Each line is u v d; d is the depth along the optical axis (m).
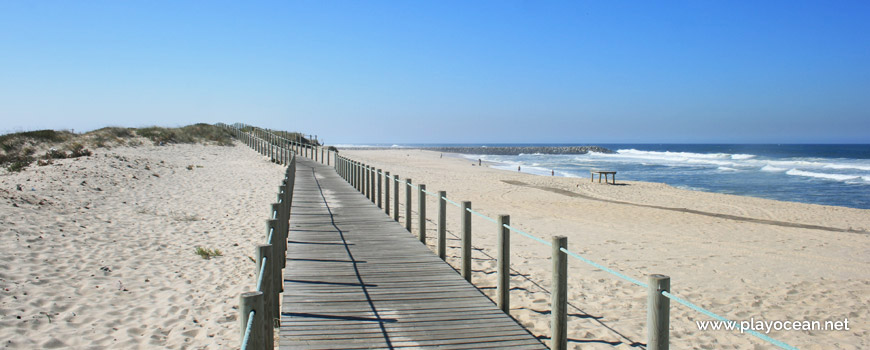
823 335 5.80
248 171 22.72
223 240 9.72
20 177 14.14
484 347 4.22
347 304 5.20
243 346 2.69
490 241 10.84
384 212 11.38
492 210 16.34
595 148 113.88
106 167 17.67
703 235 12.54
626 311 6.43
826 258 10.04
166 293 6.52
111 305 5.96
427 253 7.45
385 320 4.77
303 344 4.20
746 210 17.72
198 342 5.03
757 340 5.59
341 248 7.73
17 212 9.67
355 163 16.97
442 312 5.01
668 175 37.12
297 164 27.98
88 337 5.02
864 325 6.14
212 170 22.11
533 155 88.69
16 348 4.62
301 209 11.80
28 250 7.66
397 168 34.19
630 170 42.84
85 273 7.01
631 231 12.92
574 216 15.51
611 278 8.05
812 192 26.00
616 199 20.67
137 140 30.27
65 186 13.51
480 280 7.71
